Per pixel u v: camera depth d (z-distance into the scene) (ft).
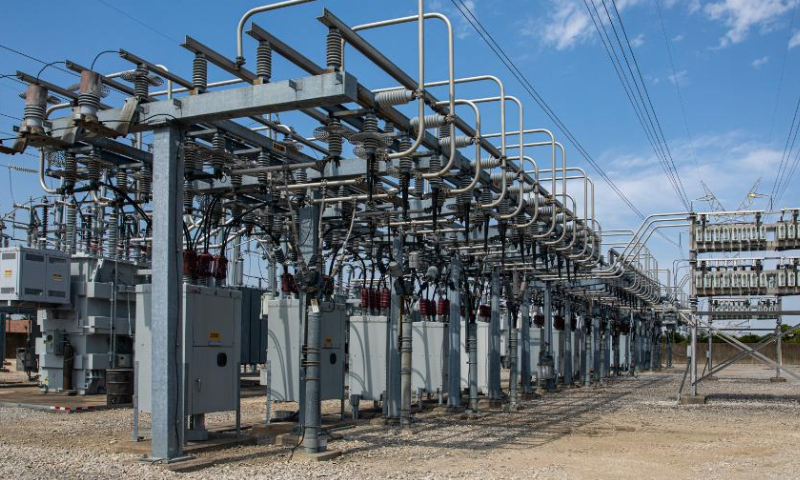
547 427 44.98
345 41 29.14
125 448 33.06
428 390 52.80
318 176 40.96
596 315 93.56
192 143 33.01
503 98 39.50
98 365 61.21
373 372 46.91
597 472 29.81
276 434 38.14
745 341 192.03
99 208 65.62
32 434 39.37
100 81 30.14
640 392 77.05
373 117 31.32
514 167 42.16
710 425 47.34
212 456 31.65
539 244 51.16
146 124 30.27
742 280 65.16
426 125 33.42
